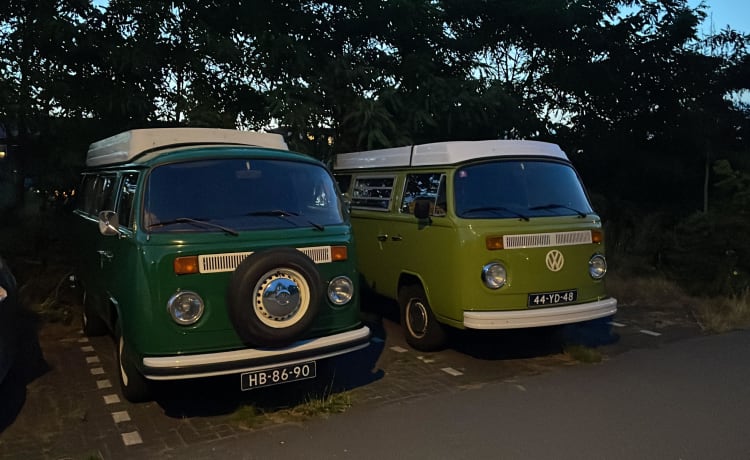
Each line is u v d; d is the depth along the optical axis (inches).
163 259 180.7
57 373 244.8
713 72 523.8
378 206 314.2
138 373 203.3
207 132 239.3
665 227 515.5
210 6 418.0
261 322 179.9
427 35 480.7
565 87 527.8
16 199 382.0
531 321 239.1
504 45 555.5
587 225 258.7
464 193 254.8
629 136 537.3
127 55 362.0
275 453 173.8
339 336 198.7
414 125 418.0
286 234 196.4
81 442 182.1
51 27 346.6
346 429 189.2
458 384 229.9
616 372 242.7
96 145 293.4
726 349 275.6
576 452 172.2
